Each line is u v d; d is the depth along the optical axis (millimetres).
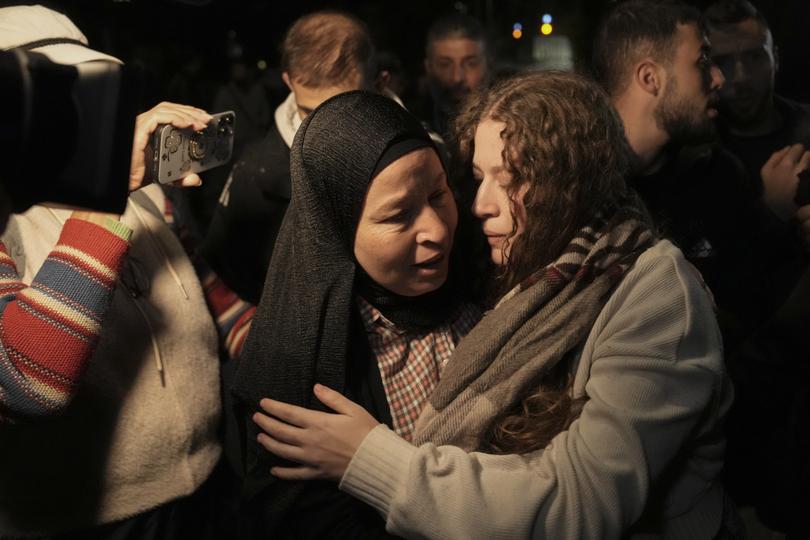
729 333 1919
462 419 1201
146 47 6816
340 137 1197
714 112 1922
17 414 1227
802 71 2637
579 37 6793
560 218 1199
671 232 1958
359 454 1184
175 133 1399
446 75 3730
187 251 1723
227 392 1529
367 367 1310
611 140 1228
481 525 1111
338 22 2367
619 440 1117
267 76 5414
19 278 1333
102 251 1271
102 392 1388
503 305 1233
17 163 814
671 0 1911
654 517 1256
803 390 1504
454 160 1360
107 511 1407
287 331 1267
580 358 1218
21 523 1363
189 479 1480
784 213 1966
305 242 1242
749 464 1603
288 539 1325
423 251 1198
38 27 1388
